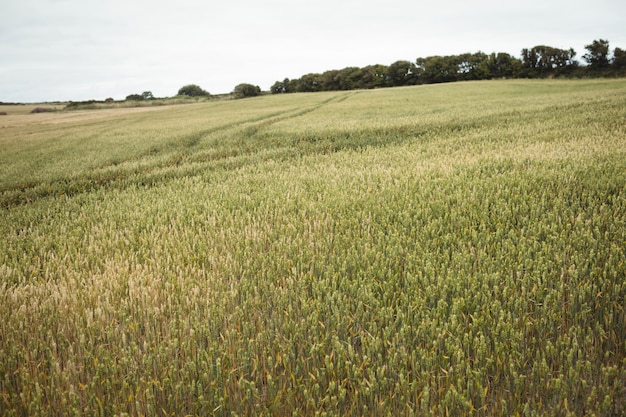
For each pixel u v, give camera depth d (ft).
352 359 9.16
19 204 33.37
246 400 8.68
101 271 15.74
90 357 9.64
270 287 12.78
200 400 8.25
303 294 12.09
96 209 25.79
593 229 15.64
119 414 8.30
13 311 11.89
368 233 16.85
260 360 9.77
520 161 27.09
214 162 44.24
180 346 10.25
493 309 10.59
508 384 8.52
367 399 8.54
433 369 8.96
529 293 11.20
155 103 313.53
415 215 18.26
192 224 20.25
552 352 8.98
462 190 22.08
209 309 11.37
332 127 66.28
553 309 10.21
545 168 24.32
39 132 122.83
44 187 38.11
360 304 11.08
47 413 8.17
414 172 27.37
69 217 25.32
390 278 12.89
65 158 59.16
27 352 10.06
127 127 110.93
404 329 9.99
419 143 45.32
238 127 79.61
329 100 171.42
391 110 100.42
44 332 11.10
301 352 9.65
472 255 13.76
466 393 8.25
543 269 12.38
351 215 19.71
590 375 8.33
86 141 81.15
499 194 20.44
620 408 7.88
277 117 99.71
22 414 8.48
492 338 9.92
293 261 14.88
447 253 14.26
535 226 16.08
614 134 36.86
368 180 26.16
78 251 18.25
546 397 8.30
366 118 82.07
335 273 13.38
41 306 12.25
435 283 12.60
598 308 10.58
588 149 29.19
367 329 10.75
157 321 11.40
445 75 360.28
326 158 40.55
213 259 15.19
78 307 12.19
